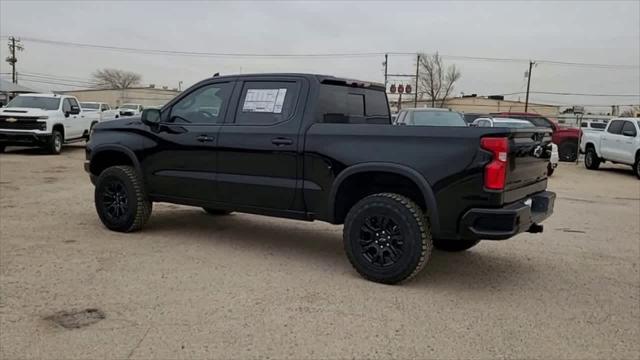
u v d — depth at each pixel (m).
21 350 3.59
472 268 5.76
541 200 5.49
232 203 6.06
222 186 6.07
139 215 6.76
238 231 7.21
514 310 4.53
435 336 3.96
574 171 18.06
